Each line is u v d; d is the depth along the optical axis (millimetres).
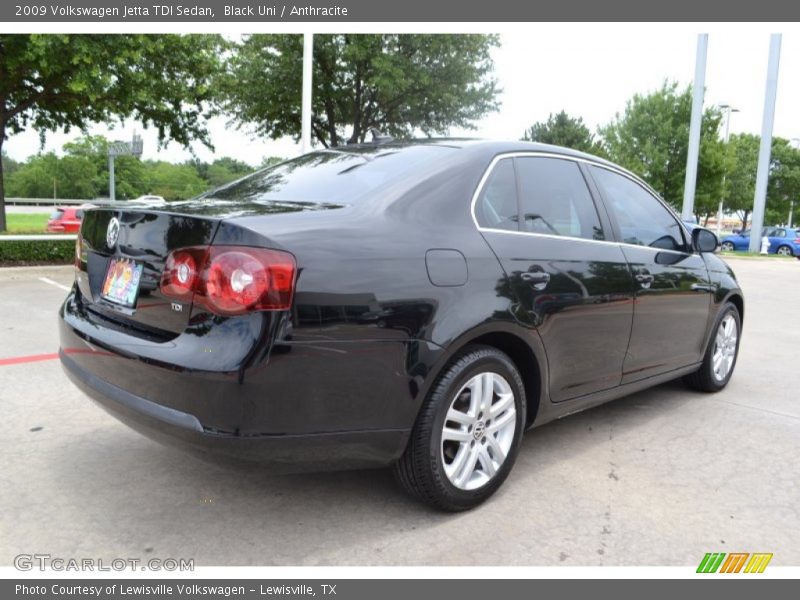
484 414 2812
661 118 31125
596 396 3504
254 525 2703
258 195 3029
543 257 3061
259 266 2170
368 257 2404
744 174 46094
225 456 2213
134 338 2414
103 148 83000
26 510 2750
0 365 4898
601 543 2645
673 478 3293
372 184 2809
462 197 2850
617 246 3592
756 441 3848
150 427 2320
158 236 2406
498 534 2689
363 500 2945
